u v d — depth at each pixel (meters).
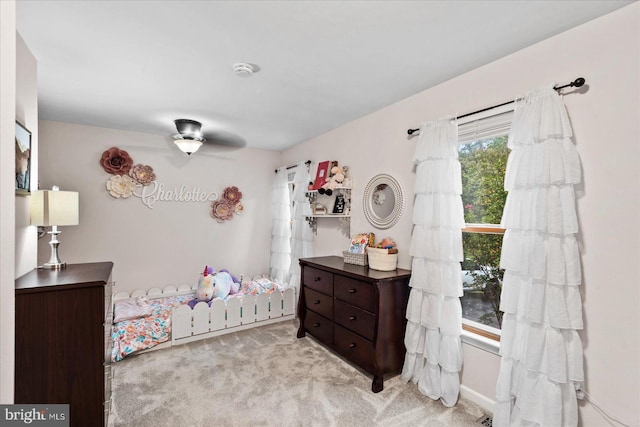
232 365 2.62
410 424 1.87
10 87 0.54
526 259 1.67
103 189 3.52
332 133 3.54
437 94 2.34
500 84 1.94
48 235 3.21
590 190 1.55
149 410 2.00
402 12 1.48
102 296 1.64
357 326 2.46
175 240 3.98
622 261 1.46
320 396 2.16
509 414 1.73
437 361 2.13
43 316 1.52
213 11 1.47
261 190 4.66
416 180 2.32
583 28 1.58
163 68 2.06
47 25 1.58
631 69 1.43
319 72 2.12
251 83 2.29
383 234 2.82
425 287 2.20
